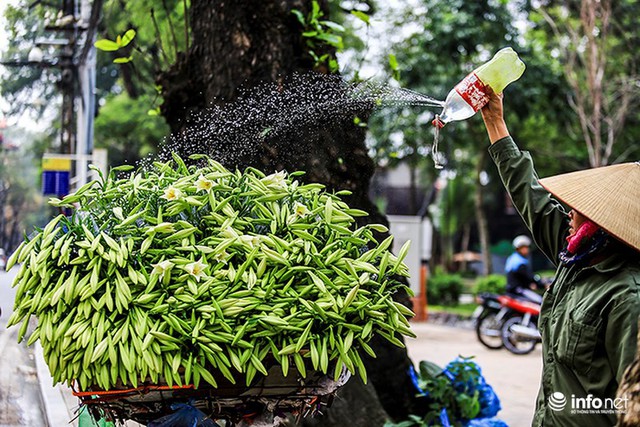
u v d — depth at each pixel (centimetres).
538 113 1839
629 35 1653
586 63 1533
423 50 1634
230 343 268
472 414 500
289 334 274
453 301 2419
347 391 490
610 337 267
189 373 265
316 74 482
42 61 1364
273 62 500
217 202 298
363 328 281
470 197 3700
